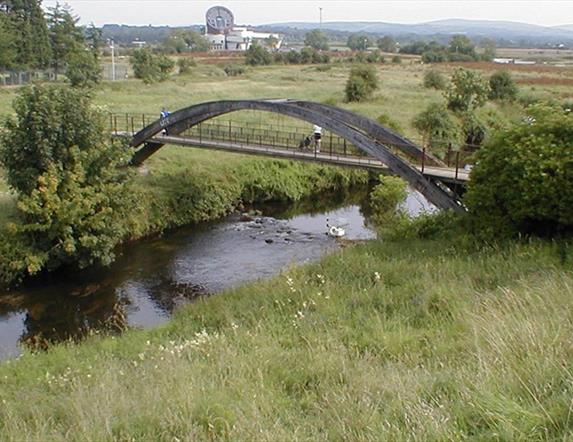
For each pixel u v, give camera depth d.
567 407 5.52
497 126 38.94
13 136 22.27
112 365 10.77
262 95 55.06
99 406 7.47
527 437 5.21
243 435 6.20
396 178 30.38
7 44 61.78
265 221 30.34
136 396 7.88
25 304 20.77
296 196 34.09
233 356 9.69
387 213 28.86
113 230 23.39
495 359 7.21
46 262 22.64
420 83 67.12
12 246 21.89
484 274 13.98
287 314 13.12
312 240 27.16
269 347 10.30
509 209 16.97
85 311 20.28
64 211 21.97
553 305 9.27
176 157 34.75
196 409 7.01
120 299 21.23
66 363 12.04
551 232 17.02
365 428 6.07
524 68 82.00
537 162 16.09
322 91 59.25
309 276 16.42
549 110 17.47
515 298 10.05
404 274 15.23
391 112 46.34
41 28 68.50
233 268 23.70
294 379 8.41
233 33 167.38
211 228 29.09
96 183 23.42
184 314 15.37
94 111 24.20
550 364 6.63
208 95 54.78
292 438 6.04
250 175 33.91
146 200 28.38
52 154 22.59
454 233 19.52
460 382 6.82
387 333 10.38
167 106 47.28
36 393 9.59
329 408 6.96
